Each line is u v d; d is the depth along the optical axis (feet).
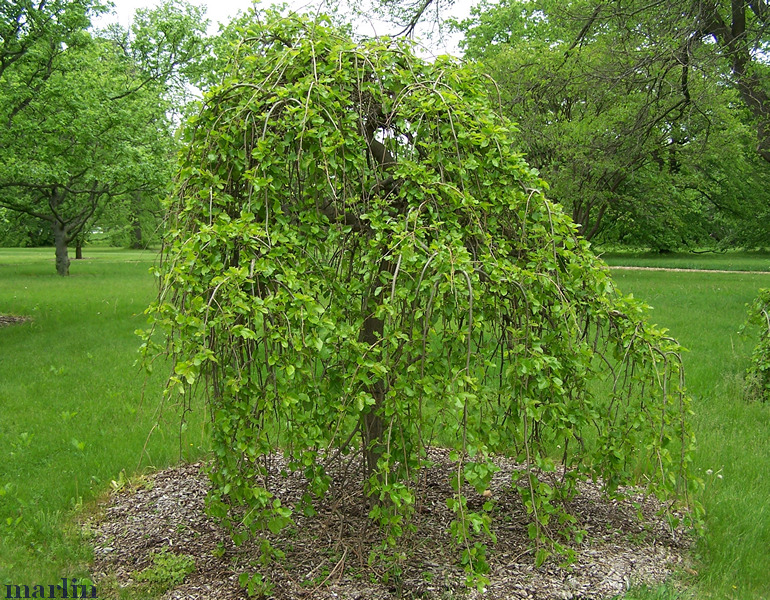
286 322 7.92
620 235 88.07
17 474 12.99
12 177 31.27
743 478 12.62
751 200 65.67
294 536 9.87
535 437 9.89
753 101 29.60
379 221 8.62
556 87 31.09
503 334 9.49
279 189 8.72
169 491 12.10
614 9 24.62
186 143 9.53
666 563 9.42
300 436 8.03
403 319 8.33
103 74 37.86
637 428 9.58
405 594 8.27
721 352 23.31
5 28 29.43
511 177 9.77
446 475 12.26
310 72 9.41
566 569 8.89
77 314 34.68
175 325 7.77
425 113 9.05
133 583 8.87
